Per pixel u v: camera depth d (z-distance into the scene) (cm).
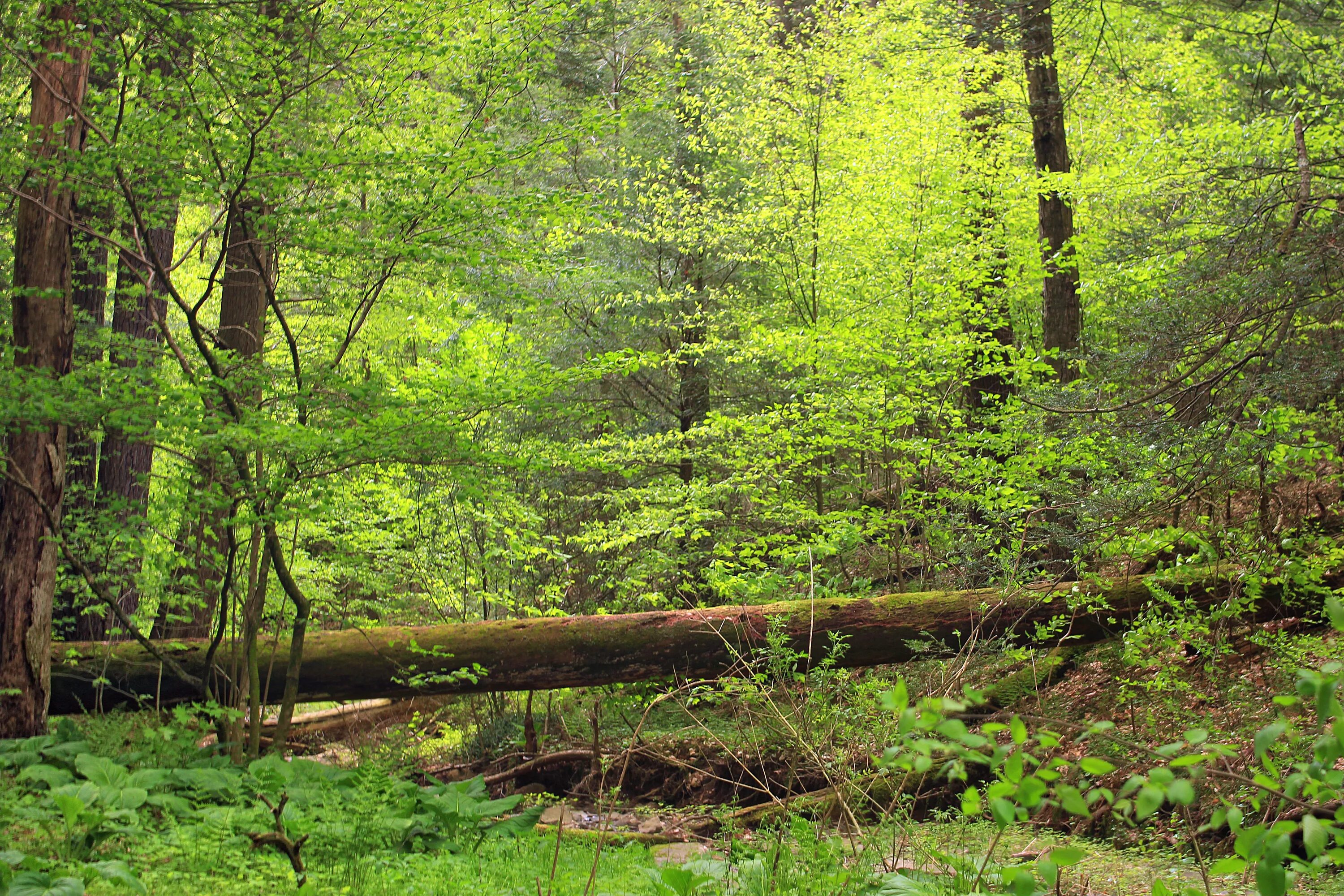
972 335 1023
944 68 1345
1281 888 192
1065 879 561
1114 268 802
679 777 953
